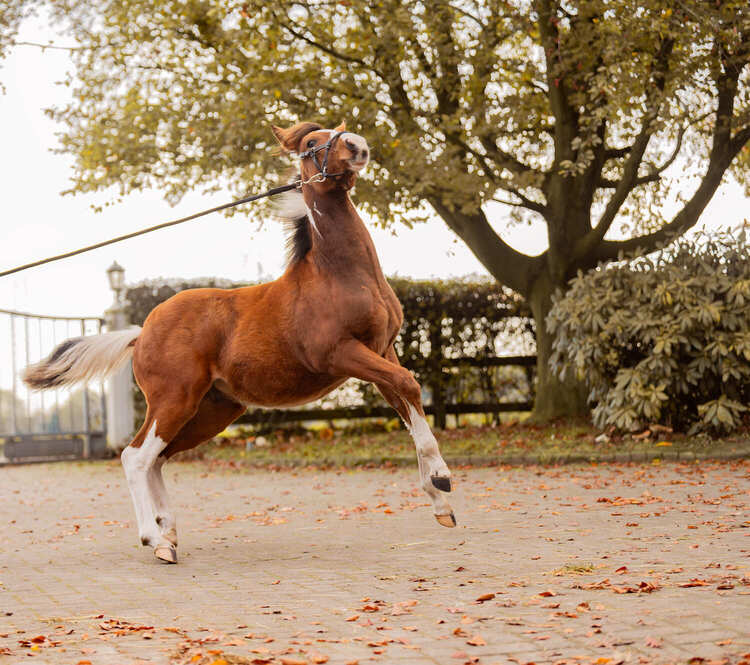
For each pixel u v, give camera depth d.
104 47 13.63
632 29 11.11
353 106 12.52
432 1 11.81
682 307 10.92
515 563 5.31
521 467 10.78
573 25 12.16
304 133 6.25
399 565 5.47
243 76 12.71
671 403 11.47
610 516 6.88
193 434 6.74
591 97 11.36
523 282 14.12
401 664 3.45
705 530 6.03
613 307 11.38
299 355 6.17
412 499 8.66
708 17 11.05
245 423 15.63
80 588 5.21
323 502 8.87
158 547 6.00
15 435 15.41
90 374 6.73
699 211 13.37
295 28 12.84
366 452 12.79
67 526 7.98
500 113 12.95
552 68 12.42
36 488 11.55
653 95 11.36
